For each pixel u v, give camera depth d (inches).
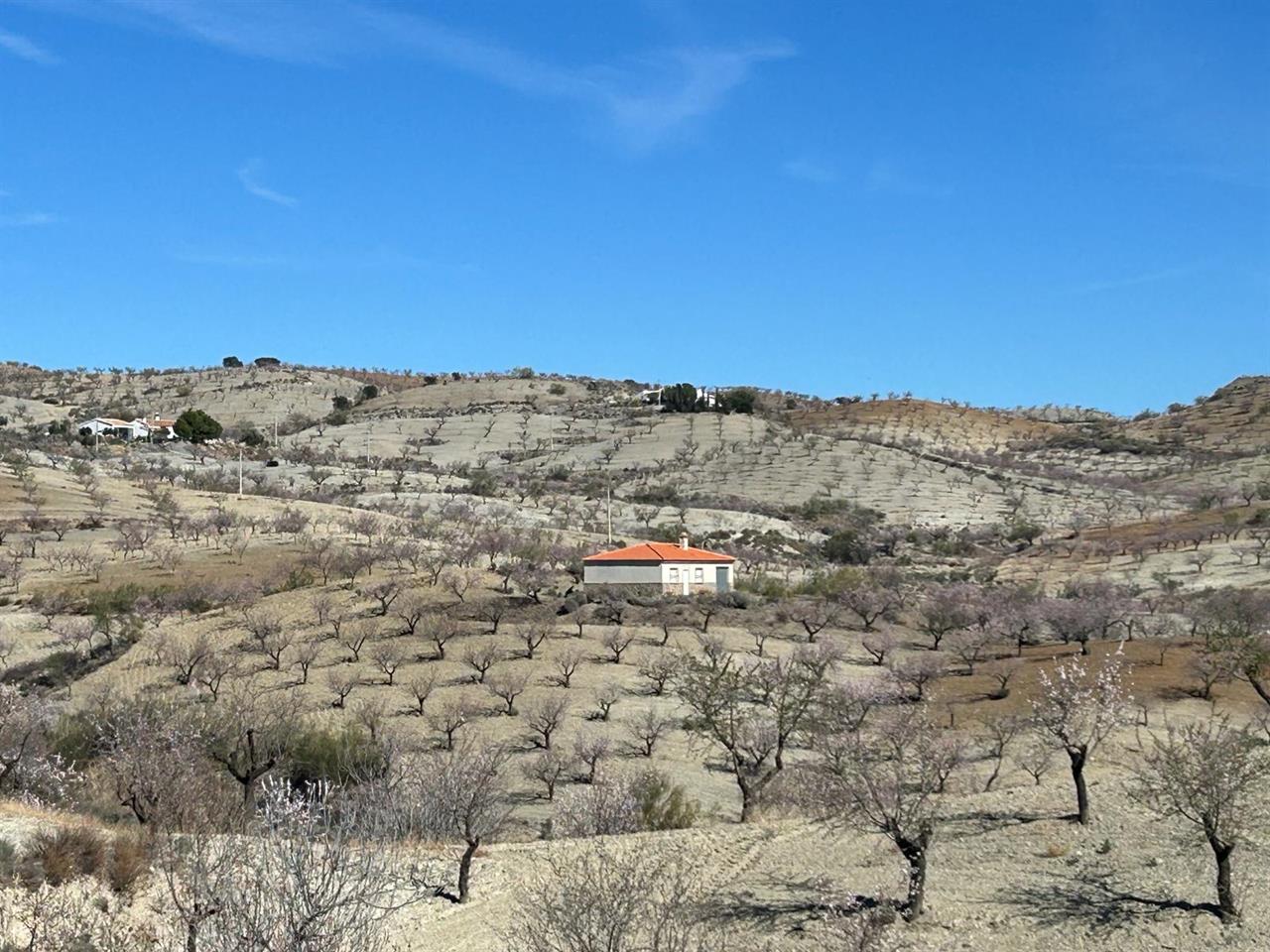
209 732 1759.4
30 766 1449.3
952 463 7623.0
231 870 753.6
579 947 823.1
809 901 1061.8
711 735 2090.3
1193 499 6338.6
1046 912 994.7
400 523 4874.5
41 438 7293.3
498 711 2511.1
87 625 3088.1
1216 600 3253.0
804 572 4655.5
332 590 3565.5
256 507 5172.2
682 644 3065.9
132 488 5570.9
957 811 1344.7
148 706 1758.1
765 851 1247.5
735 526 5743.1
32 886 953.5
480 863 1245.1
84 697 2517.2
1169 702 2434.8
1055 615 3127.5
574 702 2588.6
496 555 4180.6
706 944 892.6
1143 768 1573.6
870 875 1139.3
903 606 3612.2
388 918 1029.8
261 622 3088.1
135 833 1107.9
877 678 2743.6
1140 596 3789.4
